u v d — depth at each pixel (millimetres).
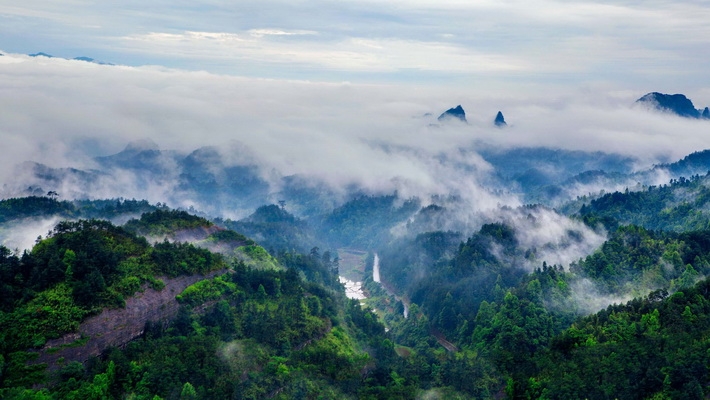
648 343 168875
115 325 164875
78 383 140625
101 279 169500
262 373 171500
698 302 186000
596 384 158750
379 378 189750
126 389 145500
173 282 196250
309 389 168625
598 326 193750
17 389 132000
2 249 166000
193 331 181500
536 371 179625
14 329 146875
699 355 155250
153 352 160625
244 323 197875
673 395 149375
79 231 190625
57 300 157375
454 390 184500
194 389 150875
